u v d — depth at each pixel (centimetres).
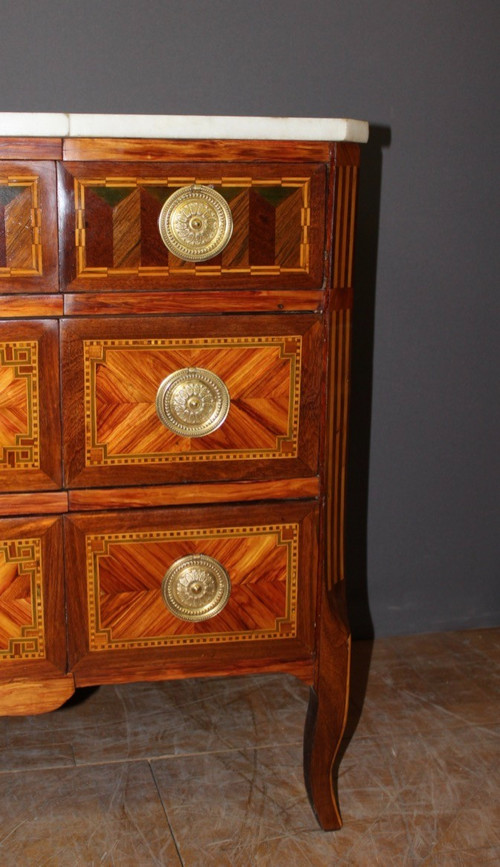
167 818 166
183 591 150
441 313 227
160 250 139
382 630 241
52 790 174
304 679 160
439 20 211
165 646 153
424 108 215
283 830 163
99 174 135
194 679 217
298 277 144
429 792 174
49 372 140
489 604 246
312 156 141
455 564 242
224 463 149
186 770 181
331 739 162
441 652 232
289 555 154
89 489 145
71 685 152
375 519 235
